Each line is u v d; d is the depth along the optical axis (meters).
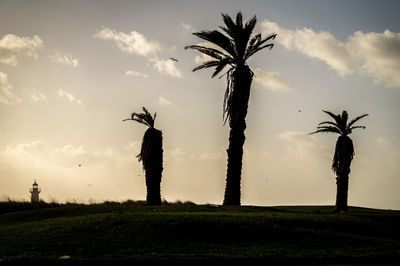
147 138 44.12
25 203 42.31
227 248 23.61
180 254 22.02
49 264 20.23
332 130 49.16
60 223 27.73
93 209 36.12
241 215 30.52
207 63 42.28
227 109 42.00
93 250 22.45
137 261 20.62
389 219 35.00
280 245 24.61
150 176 43.69
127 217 28.30
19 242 23.88
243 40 42.03
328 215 33.69
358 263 21.86
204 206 37.88
